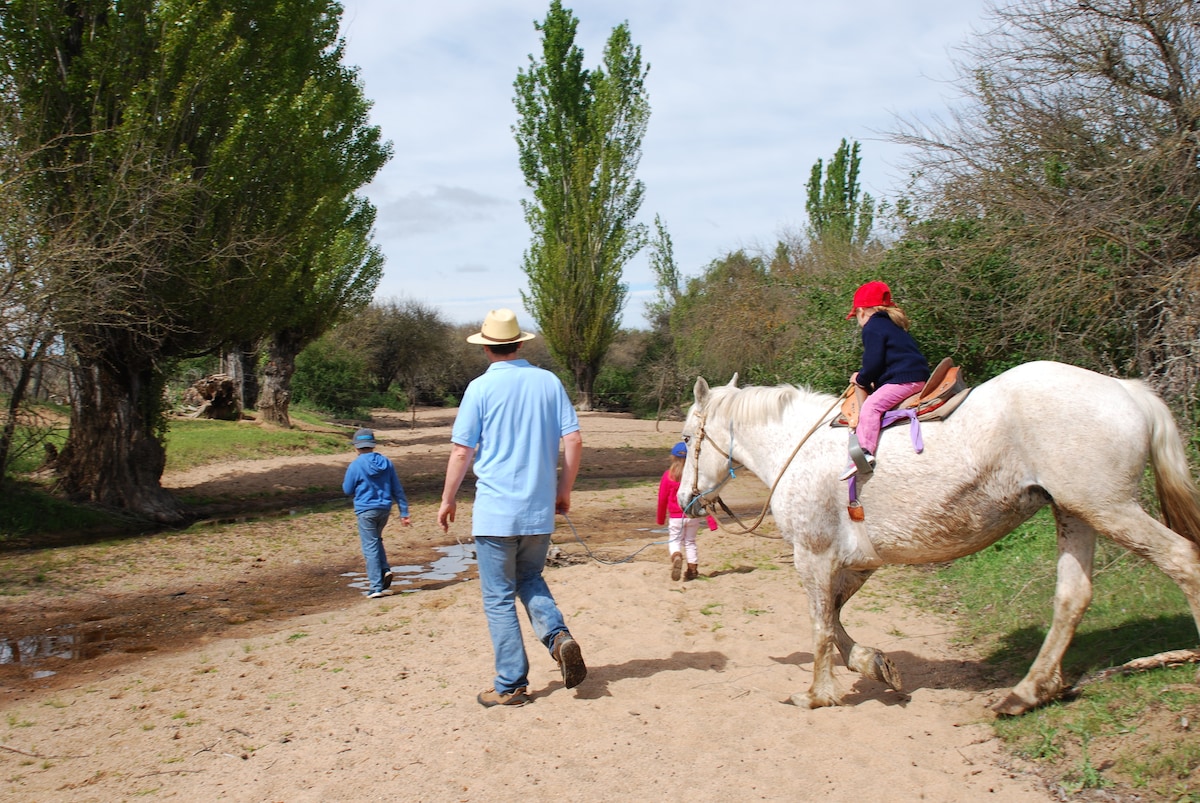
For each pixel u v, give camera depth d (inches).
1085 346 334.0
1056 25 360.8
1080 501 162.2
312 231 733.9
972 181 375.2
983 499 173.8
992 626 243.8
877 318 193.3
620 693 208.8
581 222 1632.6
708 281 1450.5
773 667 225.3
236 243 581.9
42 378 573.9
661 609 290.7
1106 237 309.9
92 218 519.2
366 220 1192.2
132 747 190.9
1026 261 333.7
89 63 534.9
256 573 414.0
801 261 1078.4
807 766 165.0
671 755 172.1
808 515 194.9
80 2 549.0
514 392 203.9
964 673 213.5
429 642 264.7
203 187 554.9
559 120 1595.7
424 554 456.1
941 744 171.8
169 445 892.6
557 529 515.2
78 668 269.0
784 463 206.8
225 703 217.9
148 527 561.0
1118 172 323.0
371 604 340.5
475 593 335.3
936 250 382.3
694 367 1352.1
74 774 177.5
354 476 353.4
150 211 528.4
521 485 201.2
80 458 575.8
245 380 1433.3
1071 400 164.7
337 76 895.1
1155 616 210.2
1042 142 362.3
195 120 583.8
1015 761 160.9
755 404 217.6
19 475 604.4
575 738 181.9
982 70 382.0
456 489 204.5
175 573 412.8
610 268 1680.6
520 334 211.9
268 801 159.6
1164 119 341.7
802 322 589.3
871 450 184.2
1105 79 358.9
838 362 470.3
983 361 386.9
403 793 160.6
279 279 663.8
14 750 193.0
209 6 585.6
